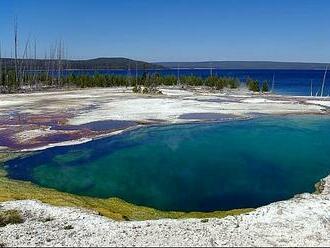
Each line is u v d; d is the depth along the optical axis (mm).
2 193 35688
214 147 56344
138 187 40844
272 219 28016
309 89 170125
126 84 162875
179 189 40312
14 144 56219
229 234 25062
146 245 23172
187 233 25219
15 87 137625
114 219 30391
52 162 48344
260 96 123000
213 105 96500
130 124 70875
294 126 72062
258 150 55031
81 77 161250
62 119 74812
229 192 39594
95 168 46281
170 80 171375
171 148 55219
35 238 24500
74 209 31484
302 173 45406
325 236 24953
